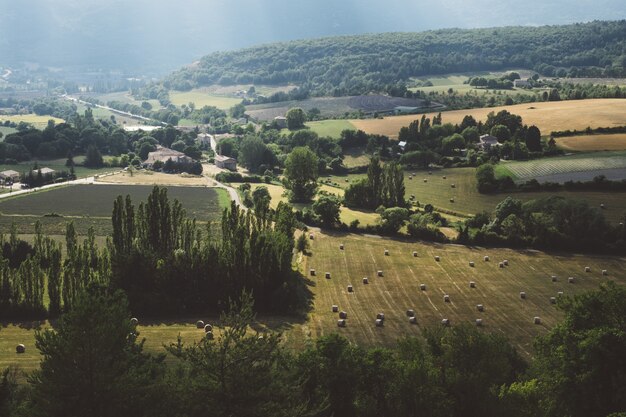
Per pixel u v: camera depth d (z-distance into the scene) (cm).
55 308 11356
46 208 19688
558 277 13888
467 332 7425
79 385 5700
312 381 6906
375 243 16400
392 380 6906
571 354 7125
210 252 12156
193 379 6022
